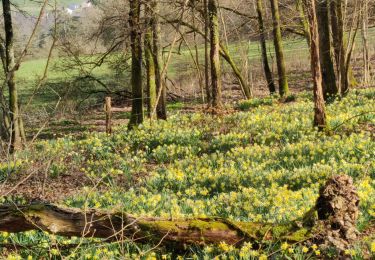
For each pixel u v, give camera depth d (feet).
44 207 20.25
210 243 20.83
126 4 68.64
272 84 93.30
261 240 20.53
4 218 19.84
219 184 36.04
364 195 24.91
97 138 55.42
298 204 26.40
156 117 67.56
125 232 20.77
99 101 107.55
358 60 125.49
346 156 37.73
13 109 59.52
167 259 20.97
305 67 131.03
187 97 108.27
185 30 80.84
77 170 45.39
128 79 109.70
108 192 35.12
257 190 31.81
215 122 59.62
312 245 20.07
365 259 19.17
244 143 48.73
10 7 64.03
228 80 126.82
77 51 71.82
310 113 55.47
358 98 61.87
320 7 62.13
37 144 54.80
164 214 25.80
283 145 45.39
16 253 21.13
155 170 43.73
